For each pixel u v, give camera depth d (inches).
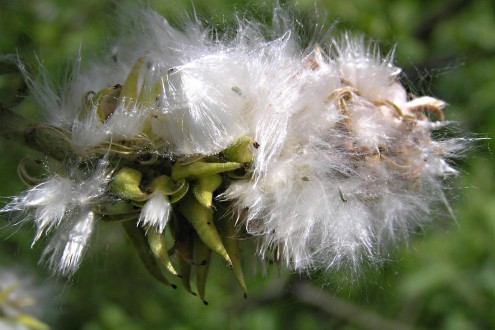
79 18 9.1
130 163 5.1
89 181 5.1
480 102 11.4
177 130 5.1
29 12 8.8
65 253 5.1
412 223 5.7
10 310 5.9
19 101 5.6
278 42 5.4
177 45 5.5
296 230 5.2
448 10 12.3
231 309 11.5
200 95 5.1
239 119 5.1
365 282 6.3
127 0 5.8
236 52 5.3
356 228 5.3
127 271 10.4
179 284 10.0
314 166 5.2
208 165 5.0
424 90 6.4
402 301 11.3
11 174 7.2
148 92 5.1
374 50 5.7
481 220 10.7
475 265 10.8
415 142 5.4
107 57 5.8
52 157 5.2
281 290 11.3
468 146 5.7
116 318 10.6
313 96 5.2
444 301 11.0
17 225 5.3
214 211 5.1
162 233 5.0
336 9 7.8
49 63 7.0
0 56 5.6
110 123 5.1
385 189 5.3
